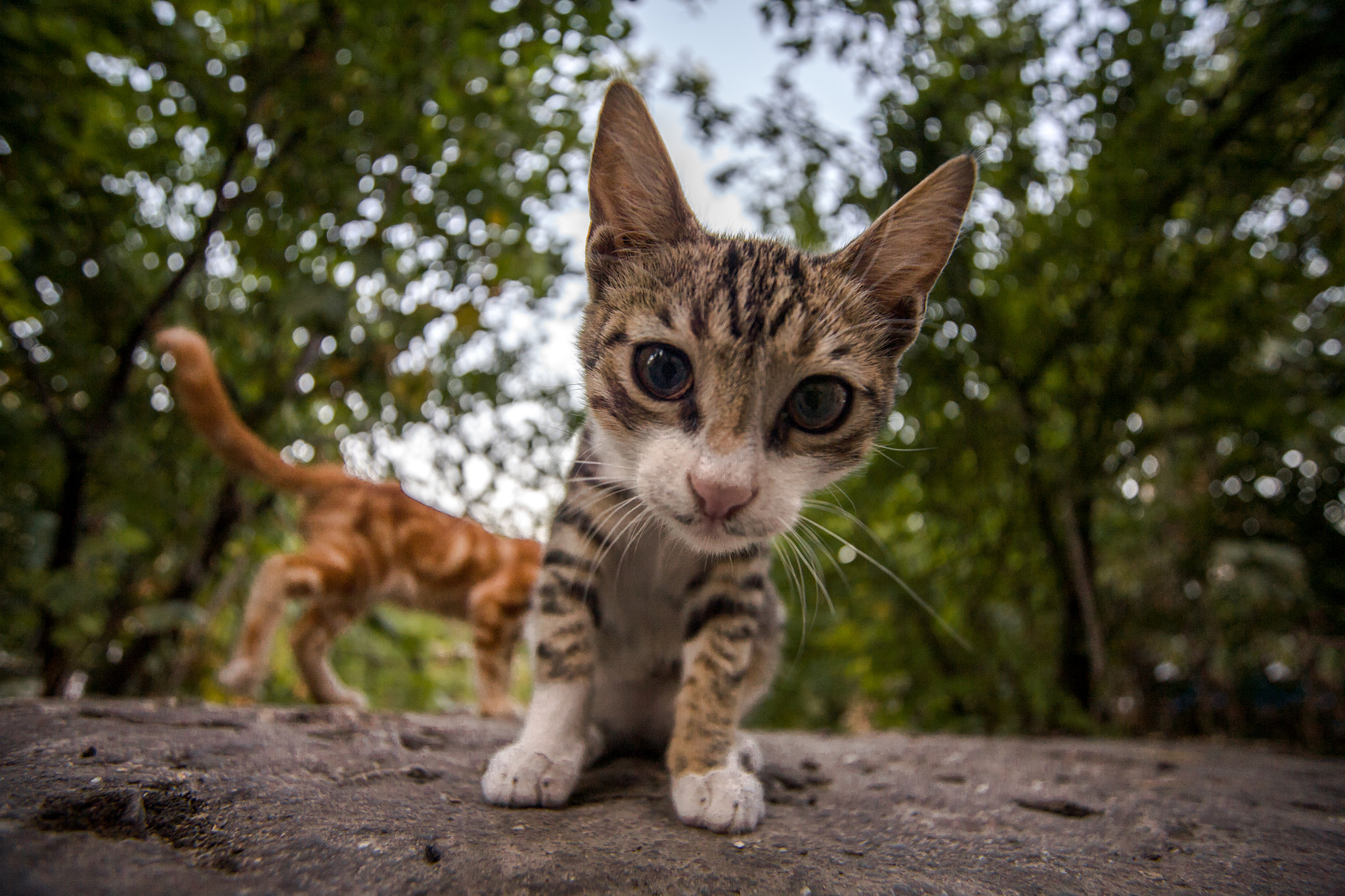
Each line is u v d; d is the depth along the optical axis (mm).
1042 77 507
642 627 281
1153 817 239
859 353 252
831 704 617
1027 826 224
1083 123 518
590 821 204
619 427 247
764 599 288
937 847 197
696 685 240
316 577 429
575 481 262
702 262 252
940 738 427
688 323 235
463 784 232
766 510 229
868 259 265
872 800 250
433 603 497
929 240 266
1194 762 353
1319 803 271
